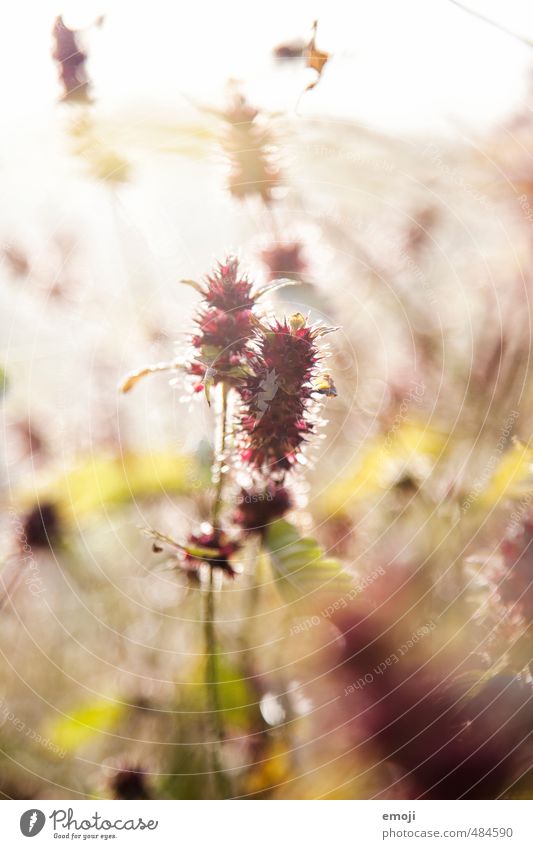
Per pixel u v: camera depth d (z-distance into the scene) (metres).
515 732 0.36
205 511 0.40
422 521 0.39
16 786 0.41
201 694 0.40
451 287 0.43
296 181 0.42
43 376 0.44
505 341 0.41
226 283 0.35
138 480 0.42
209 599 0.39
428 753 0.36
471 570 0.38
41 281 0.45
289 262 0.42
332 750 0.37
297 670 0.38
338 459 0.42
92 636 0.43
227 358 0.35
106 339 0.44
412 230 0.43
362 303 0.43
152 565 0.42
